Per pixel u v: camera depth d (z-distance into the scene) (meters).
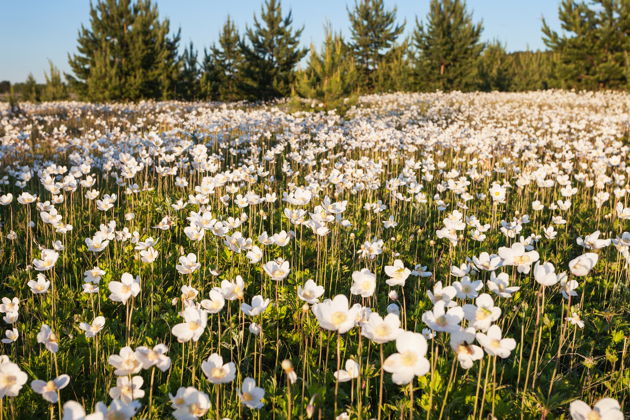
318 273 3.70
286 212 3.77
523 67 33.44
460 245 4.18
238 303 3.30
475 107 17.11
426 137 9.54
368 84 38.03
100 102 24.88
